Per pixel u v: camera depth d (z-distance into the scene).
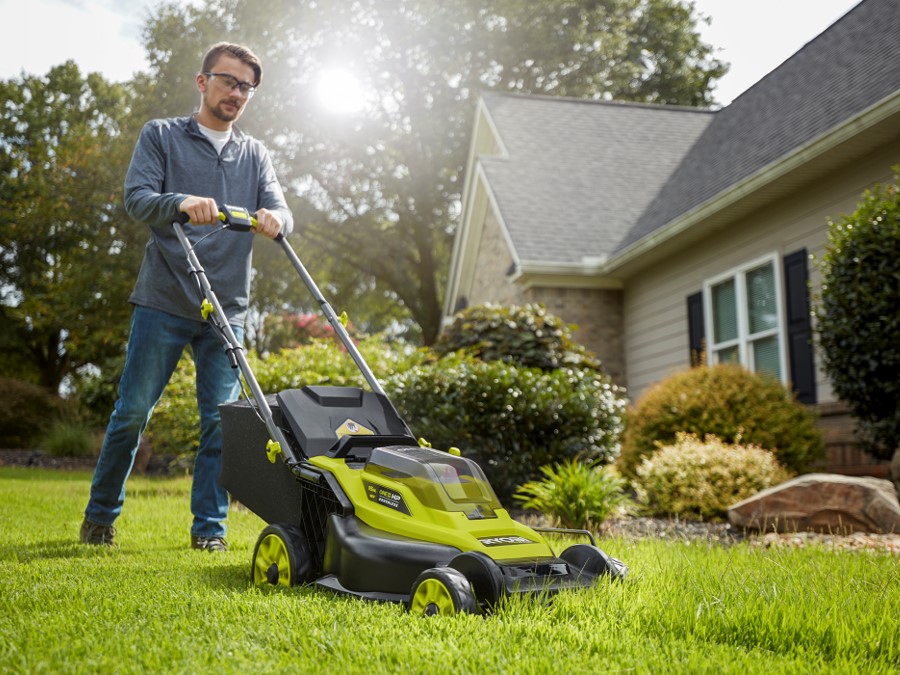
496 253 15.21
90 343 22.27
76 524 5.30
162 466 14.05
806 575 3.68
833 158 8.84
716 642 2.64
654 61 27.45
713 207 10.30
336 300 28.41
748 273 10.77
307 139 24.08
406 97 25.42
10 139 31.70
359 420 3.86
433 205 26.23
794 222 9.84
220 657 2.20
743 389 8.88
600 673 2.16
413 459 3.33
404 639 2.38
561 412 7.96
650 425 9.02
